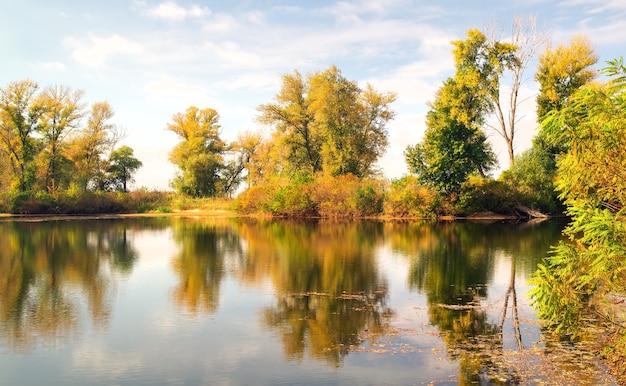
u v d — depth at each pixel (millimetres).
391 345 9148
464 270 16484
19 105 48531
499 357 8422
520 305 11930
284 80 49344
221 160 64438
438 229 30984
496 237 26016
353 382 7559
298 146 50781
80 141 59062
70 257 19641
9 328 10281
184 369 8125
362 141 49281
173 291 13578
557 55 40688
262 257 19453
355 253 20453
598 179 6547
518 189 39719
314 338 9586
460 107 41375
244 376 7836
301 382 7586
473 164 41688
